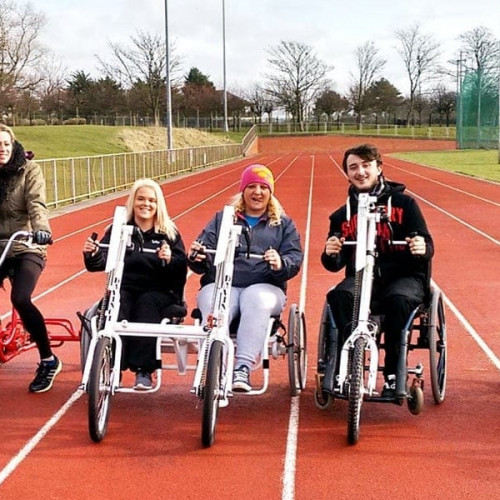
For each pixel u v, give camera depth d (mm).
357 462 4406
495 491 4016
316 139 81500
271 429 4949
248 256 5320
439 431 4875
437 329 5391
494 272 10430
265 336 5113
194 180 33000
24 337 6191
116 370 4812
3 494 4070
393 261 5191
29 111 61875
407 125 94688
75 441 4793
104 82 79750
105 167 25328
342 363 4695
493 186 26250
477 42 85375
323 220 16828
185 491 4070
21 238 5539
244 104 90750
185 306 5734
